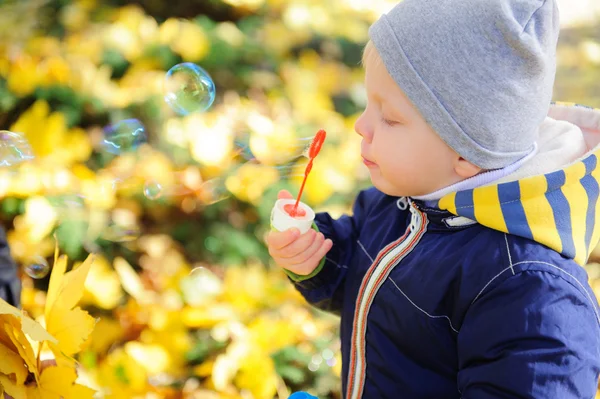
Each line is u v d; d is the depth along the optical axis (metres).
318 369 1.80
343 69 2.78
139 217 2.12
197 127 2.07
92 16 2.46
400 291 1.17
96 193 1.90
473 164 1.13
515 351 1.02
